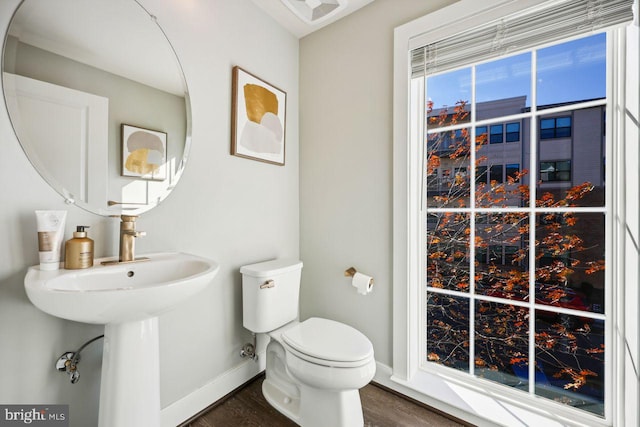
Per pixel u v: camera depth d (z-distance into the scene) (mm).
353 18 1769
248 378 1701
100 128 1101
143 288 830
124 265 1044
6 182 905
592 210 1266
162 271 1147
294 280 1691
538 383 1402
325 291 1924
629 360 1079
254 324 1533
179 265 1187
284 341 1335
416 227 1643
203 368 1477
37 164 959
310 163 1984
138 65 1207
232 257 1604
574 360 1321
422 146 1596
